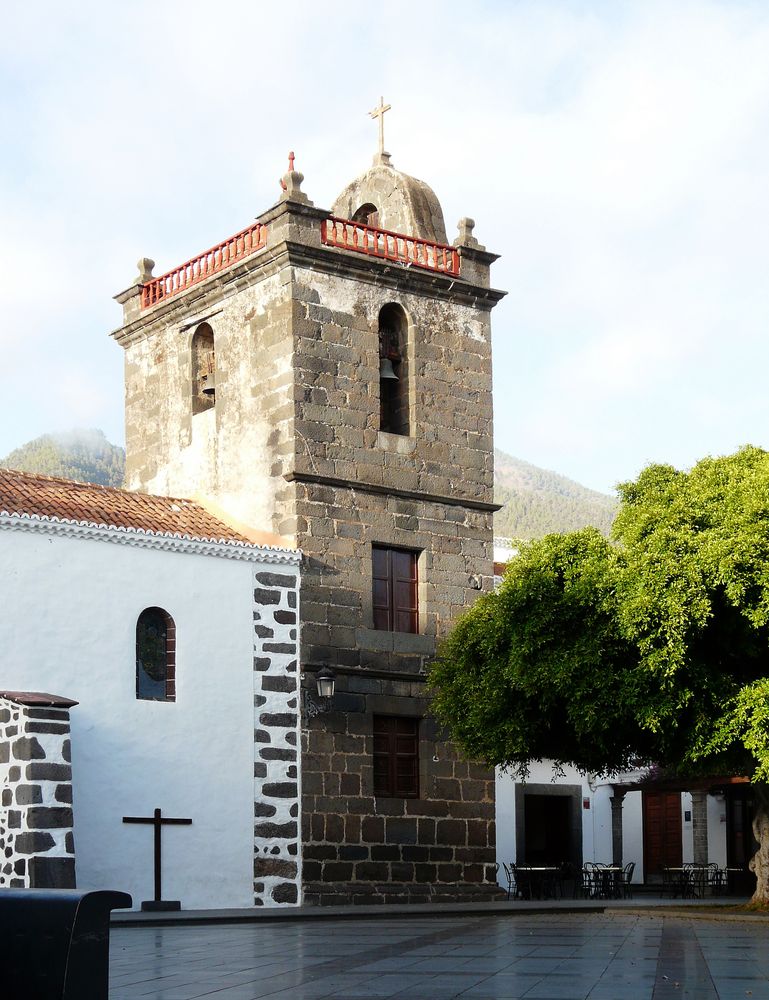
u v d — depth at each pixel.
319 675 30.77
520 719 28.11
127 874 27.84
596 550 27.98
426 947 18.64
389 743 32.53
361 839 31.36
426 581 33.53
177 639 29.33
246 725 30.06
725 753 27.11
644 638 25.98
